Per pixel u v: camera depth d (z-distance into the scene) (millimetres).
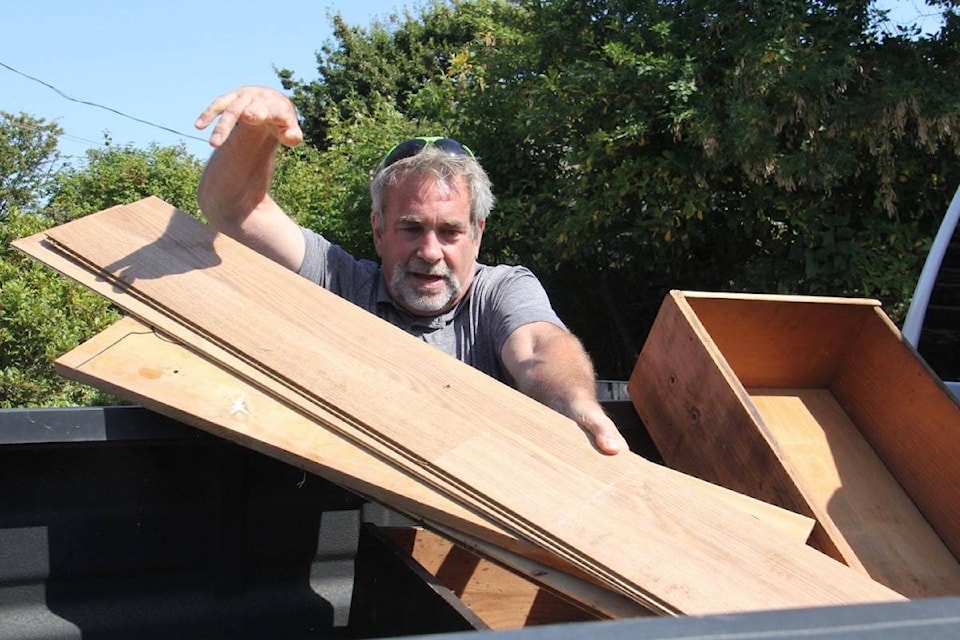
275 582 2006
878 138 5633
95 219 1907
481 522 1510
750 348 2770
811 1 6152
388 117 9258
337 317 1851
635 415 2707
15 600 1808
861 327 2805
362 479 1556
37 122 14617
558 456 1641
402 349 1806
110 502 1855
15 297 5969
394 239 2533
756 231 6527
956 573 2436
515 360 2336
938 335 3441
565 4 6871
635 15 6676
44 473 1803
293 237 2617
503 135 7355
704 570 1458
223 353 1729
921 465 2602
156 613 1887
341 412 1616
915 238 5949
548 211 6828
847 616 720
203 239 1956
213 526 1936
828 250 6004
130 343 1746
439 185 2480
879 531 2523
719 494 1819
